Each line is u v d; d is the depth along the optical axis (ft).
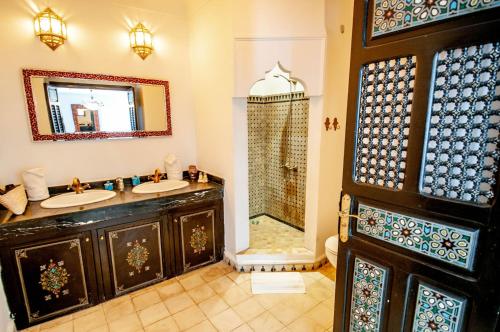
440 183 3.51
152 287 7.80
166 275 8.09
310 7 7.14
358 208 4.51
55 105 7.50
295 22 7.18
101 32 7.94
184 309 6.93
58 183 7.82
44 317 6.42
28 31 6.96
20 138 7.18
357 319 4.78
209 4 8.07
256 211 12.26
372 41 4.01
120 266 7.26
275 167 11.59
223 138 8.50
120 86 8.41
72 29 7.50
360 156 4.42
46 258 6.24
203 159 9.84
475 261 3.22
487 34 2.90
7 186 6.85
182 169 9.94
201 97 9.32
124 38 8.33
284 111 10.78
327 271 8.58
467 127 3.22
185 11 9.27
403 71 3.71
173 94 9.50
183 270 8.41
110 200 7.23
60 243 6.35
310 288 7.75
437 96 3.40
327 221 8.76
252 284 7.86
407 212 3.83
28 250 6.01
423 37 3.40
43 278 6.27
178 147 9.87
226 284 7.96
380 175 4.17
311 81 7.49
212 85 8.58
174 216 7.98
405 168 3.80
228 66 7.62
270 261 8.56
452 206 3.35
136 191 8.06
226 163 8.54
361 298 4.65
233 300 7.27
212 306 7.04
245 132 8.25
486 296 3.17
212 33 8.14
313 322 6.47
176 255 8.20
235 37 7.18
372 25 3.98
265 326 6.35
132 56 8.54
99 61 8.00
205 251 8.80
